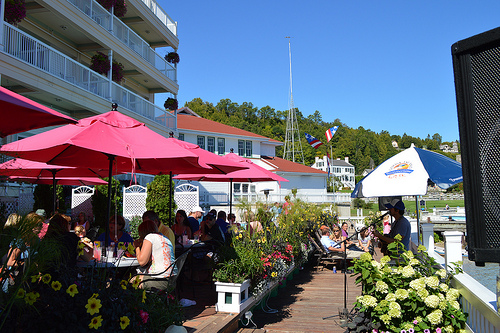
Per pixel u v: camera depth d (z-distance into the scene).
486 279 7.55
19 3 13.09
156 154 4.97
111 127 5.32
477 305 4.11
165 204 16.09
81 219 12.25
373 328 4.27
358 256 11.30
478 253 2.63
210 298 6.84
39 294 2.80
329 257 11.69
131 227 15.61
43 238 2.83
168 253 5.02
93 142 4.80
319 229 13.06
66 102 16.56
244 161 11.16
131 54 20.58
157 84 24.75
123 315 3.21
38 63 13.80
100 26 17.80
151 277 4.83
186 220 9.26
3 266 2.58
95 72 17.14
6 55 12.05
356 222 22.67
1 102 3.49
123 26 20.38
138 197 17.22
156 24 23.88
